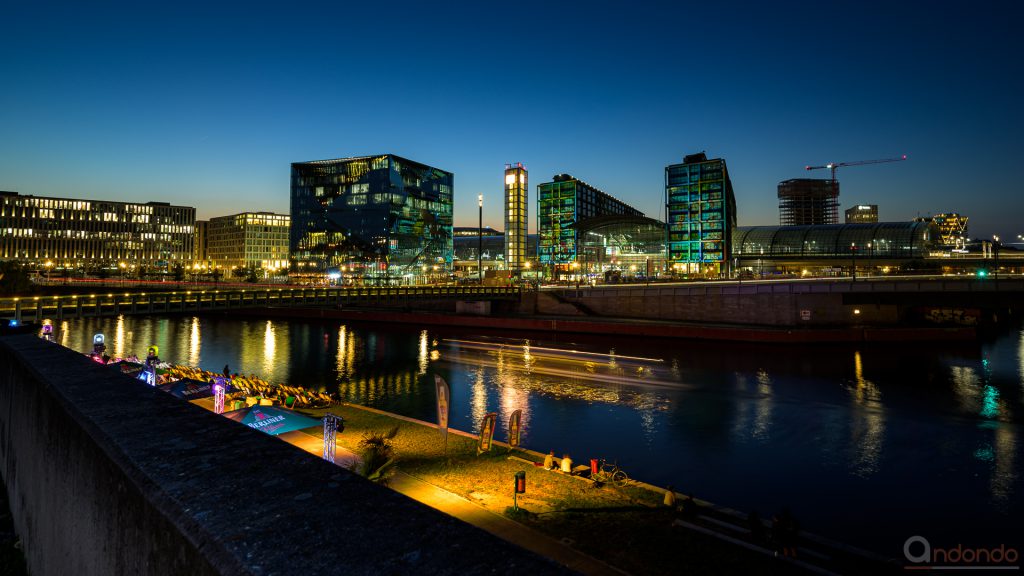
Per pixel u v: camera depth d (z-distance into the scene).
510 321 89.69
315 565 1.49
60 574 3.83
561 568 1.54
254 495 2.10
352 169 181.00
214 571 1.57
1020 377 50.62
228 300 60.34
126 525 2.50
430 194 194.12
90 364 5.34
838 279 77.31
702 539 16.86
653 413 39.12
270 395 36.06
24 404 5.59
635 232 180.12
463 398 44.31
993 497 24.22
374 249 174.88
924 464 28.66
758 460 29.25
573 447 31.48
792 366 56.66
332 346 74.44
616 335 80.81
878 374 52.44
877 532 20.80
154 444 2.77
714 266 174.50
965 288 65.62
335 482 2.30
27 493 5.24
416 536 1.75
